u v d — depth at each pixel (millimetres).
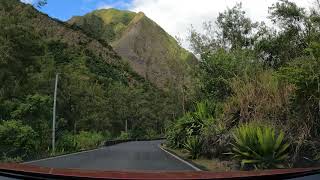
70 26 150375
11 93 39781
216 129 21781
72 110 59250
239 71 29578
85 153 34156
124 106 96312
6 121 34719
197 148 24391
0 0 39656
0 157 27672
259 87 19016
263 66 29406
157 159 25062
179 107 61312
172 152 33906
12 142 32812
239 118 20391
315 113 14922
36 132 36625
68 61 92438
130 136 96250
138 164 20969
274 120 16875
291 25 31203
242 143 15680
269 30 34188
